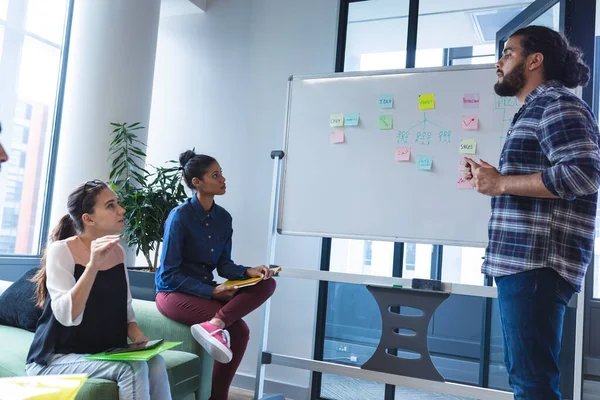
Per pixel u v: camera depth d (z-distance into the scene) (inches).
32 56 133.6
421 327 95.8
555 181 53.9
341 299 130.4
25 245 134.0
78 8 130.6
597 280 170.7
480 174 60.7
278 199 111.1
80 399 62.6
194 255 98.7
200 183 99.1
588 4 93.1
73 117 127.8
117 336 72.6
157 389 69.7
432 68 101.7
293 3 140.1
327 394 127.6
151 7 133.0
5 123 127.4
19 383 40.8
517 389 58.3
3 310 94.7
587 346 164.9
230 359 84.3
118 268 74.7
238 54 145.3
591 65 92.3
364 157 105.1
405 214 100.6
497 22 124.6
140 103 131.7
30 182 134.6
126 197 122.6
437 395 130.4
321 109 109.9
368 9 133.6
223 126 144.5
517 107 94.7
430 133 100.5
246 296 91.0
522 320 57.6
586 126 55.7
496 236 61.8
